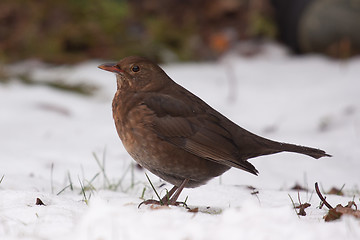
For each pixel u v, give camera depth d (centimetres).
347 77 1611
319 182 1076
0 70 1653
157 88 810
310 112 1429
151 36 1920
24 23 1873
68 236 543
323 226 567
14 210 658
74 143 1230
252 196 837
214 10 2064
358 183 1074
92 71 1688
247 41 1980
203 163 780
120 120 796
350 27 1805
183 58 1867
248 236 520
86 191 897
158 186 919
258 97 1531
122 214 568
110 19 1906
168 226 549
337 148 1252
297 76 1672
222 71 1739
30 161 1086
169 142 773
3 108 1416
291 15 1909
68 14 1903
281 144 789
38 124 1346
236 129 797
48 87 1583
